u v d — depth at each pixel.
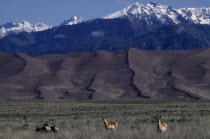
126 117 153.25
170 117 141.12
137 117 150.50
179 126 93.06
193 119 121.81
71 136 80.25
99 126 108.38
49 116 186.12
